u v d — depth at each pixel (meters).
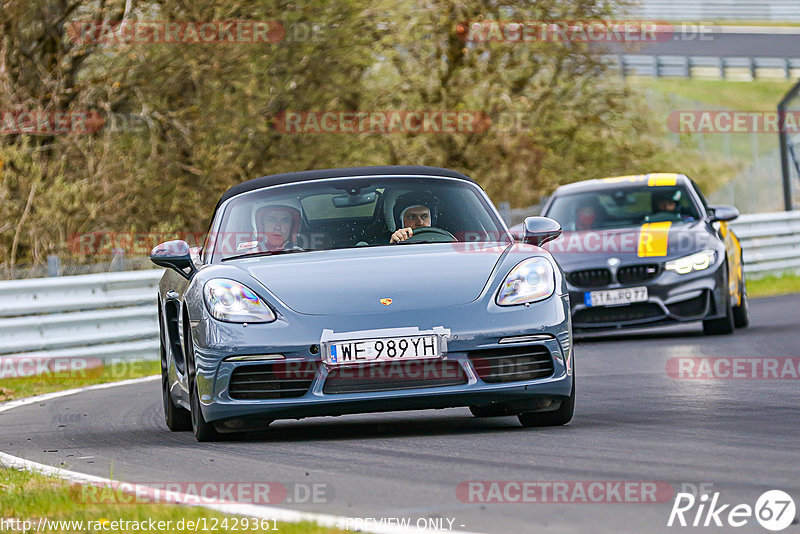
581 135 87.75
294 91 71.88
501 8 82.25
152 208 67.50
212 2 66.81
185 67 66.69
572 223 43.44
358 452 19.39
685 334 42.22
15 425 27.97
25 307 43.22
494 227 24.36
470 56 81.44
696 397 25.34
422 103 81.25
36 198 62.25
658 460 17.22
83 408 31.03
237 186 26.11
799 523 12.72
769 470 15.98
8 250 62.59
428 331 20.66
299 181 25.33
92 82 65.75
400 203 24.61
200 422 21.81
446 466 17.45
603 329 40.38
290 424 24.77
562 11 82.12
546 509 13.94
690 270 39.94
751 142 169.62
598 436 20.02
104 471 19.16
